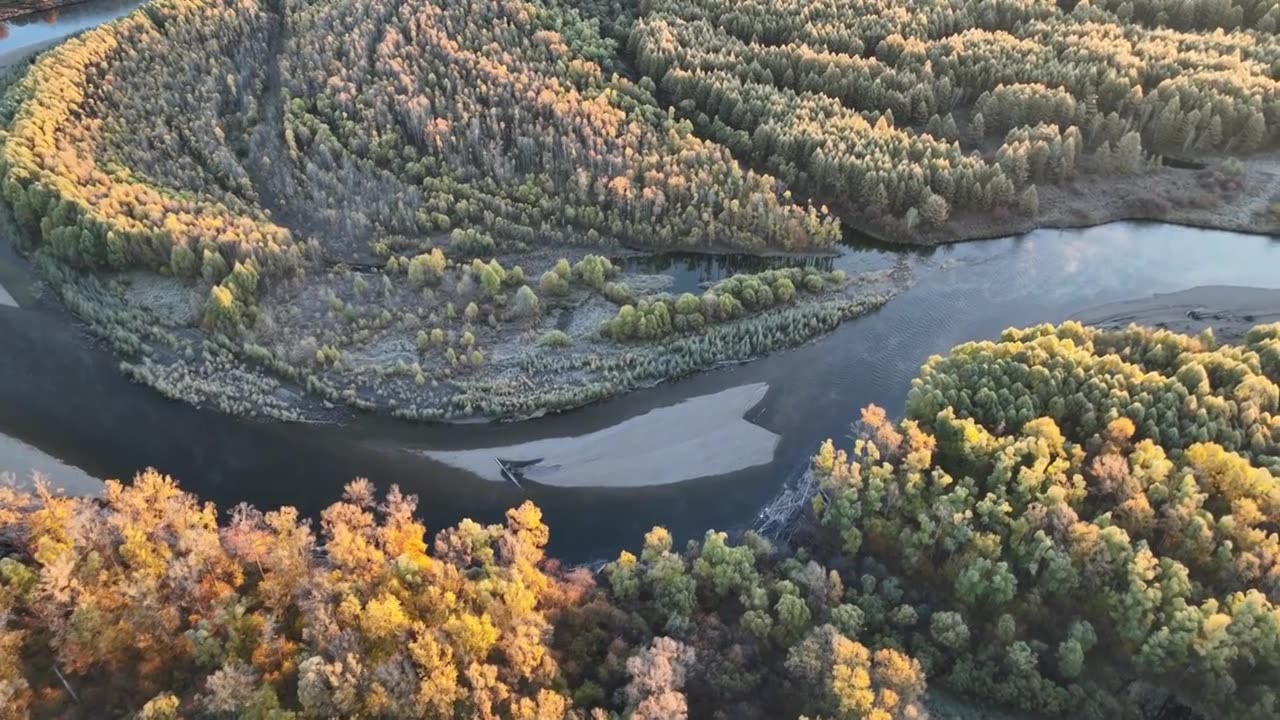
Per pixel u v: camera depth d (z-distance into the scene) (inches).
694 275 5595.5
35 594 2997.0
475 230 5585.6
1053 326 4795.8
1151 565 3272.6
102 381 4822.8
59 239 5236.2
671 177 5762.8
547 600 3395.7
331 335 4953.3
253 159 6186.0
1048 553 3383.4
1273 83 6151.6
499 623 3120.1
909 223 5733.3
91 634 2952.8
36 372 4869.6
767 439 4534.9
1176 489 3550.7
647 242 5693.9
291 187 5880.9
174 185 5772.6
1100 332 4483.3
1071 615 3437.5
